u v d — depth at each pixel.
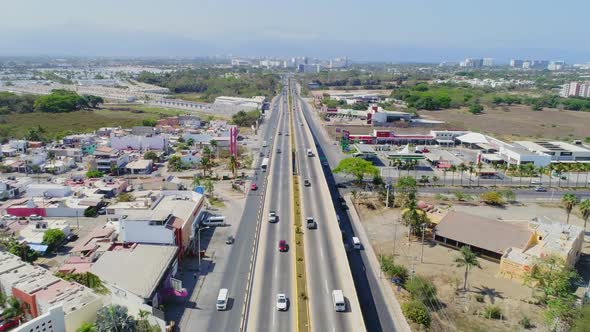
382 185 154.75
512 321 81.31
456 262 103.62
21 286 78.56
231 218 128.62
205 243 111.19
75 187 149.25
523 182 176.25
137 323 70.19
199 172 181.50
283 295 79.56
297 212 121.94
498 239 106.56
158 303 81.50
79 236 115.44
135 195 139.88
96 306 74.88
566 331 75.88
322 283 85.25
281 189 145.88
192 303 83.94
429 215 124.06
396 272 95.00
